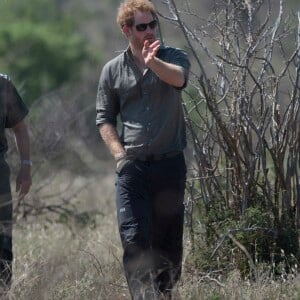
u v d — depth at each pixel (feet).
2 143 84.53
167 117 80.23
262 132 89.35
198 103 92.27
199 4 98.12
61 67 248.32
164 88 80.12
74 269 84.17
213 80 90.58
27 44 240.94
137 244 78.43
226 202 91.45
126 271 78.48
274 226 90.22
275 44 93.50
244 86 88.69
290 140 90.27
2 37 240.32
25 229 118.62
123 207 79.71
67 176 139.03
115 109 82.38
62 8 368.68
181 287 83.35
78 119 132.67
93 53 259.80
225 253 89.86
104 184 165.48
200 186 92.43
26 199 120.16
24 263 94.48
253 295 79.56
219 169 91.86
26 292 78.13
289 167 90.38
